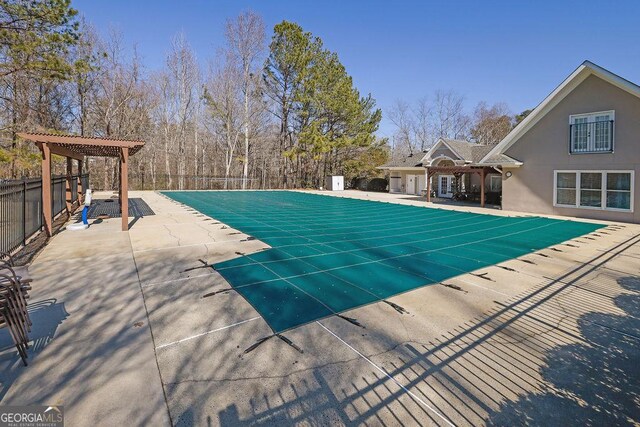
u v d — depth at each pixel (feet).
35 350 11.13
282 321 13.66
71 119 86.43
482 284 18.71
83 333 12.37
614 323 13.97
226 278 18.84
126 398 8.95
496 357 11.32
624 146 42.24
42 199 30.09
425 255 25.07
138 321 13.44
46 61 38.93
